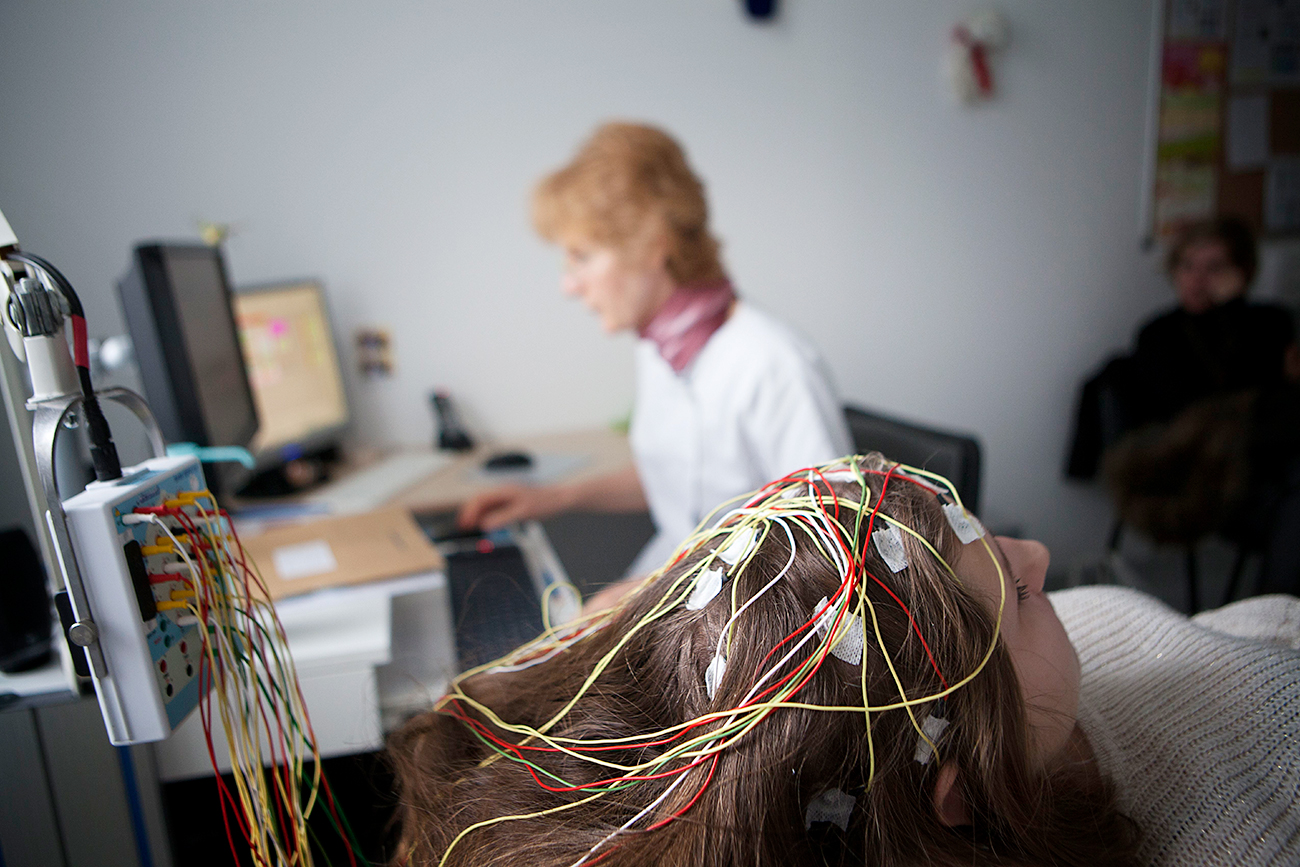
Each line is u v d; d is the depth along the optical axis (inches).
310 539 50.7
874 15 89.4
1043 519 111.0
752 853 17.2
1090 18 97.2
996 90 96.0
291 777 25.6
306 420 73.0
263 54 74.3
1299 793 23.0
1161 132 102.7
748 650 18.6
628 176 54.6
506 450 80.2
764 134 89.3
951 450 43.5
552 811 19.6
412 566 45.5
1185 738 25.7
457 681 26.8
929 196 96.6
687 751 18.5
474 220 82.4
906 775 18.7
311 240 79.0
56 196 71.5
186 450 47.5
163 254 46.8
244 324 65.1
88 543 20.3
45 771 34.4
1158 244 106.4
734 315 55.1
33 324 20.3
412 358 83.7
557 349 87.0
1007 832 19.9
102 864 35.9
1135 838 23.8
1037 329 104.9
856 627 18.4
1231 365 92.1
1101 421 101.8
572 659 24.7
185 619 23.2
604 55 82.8
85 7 69.2
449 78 79.3
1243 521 85.9
